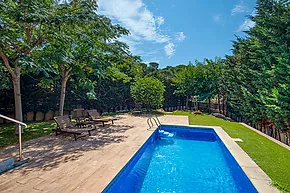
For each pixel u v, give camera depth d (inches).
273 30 321.4
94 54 348.5
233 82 543.8
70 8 306.0
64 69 385.4
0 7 230.7
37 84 448.1
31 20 241.9
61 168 167.6
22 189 131.2
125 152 214.4
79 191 129.6
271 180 152.8
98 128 357.4
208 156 275.6
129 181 190.9
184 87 815.7
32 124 398.3
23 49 292.4
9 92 413.1
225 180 200.1
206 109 826.2
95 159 191.2
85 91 551.2
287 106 275.4
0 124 396.5
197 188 182.9
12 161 167.9
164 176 207.6
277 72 295.9
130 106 764.0
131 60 435.5
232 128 386.0
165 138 383.2
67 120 303.0
